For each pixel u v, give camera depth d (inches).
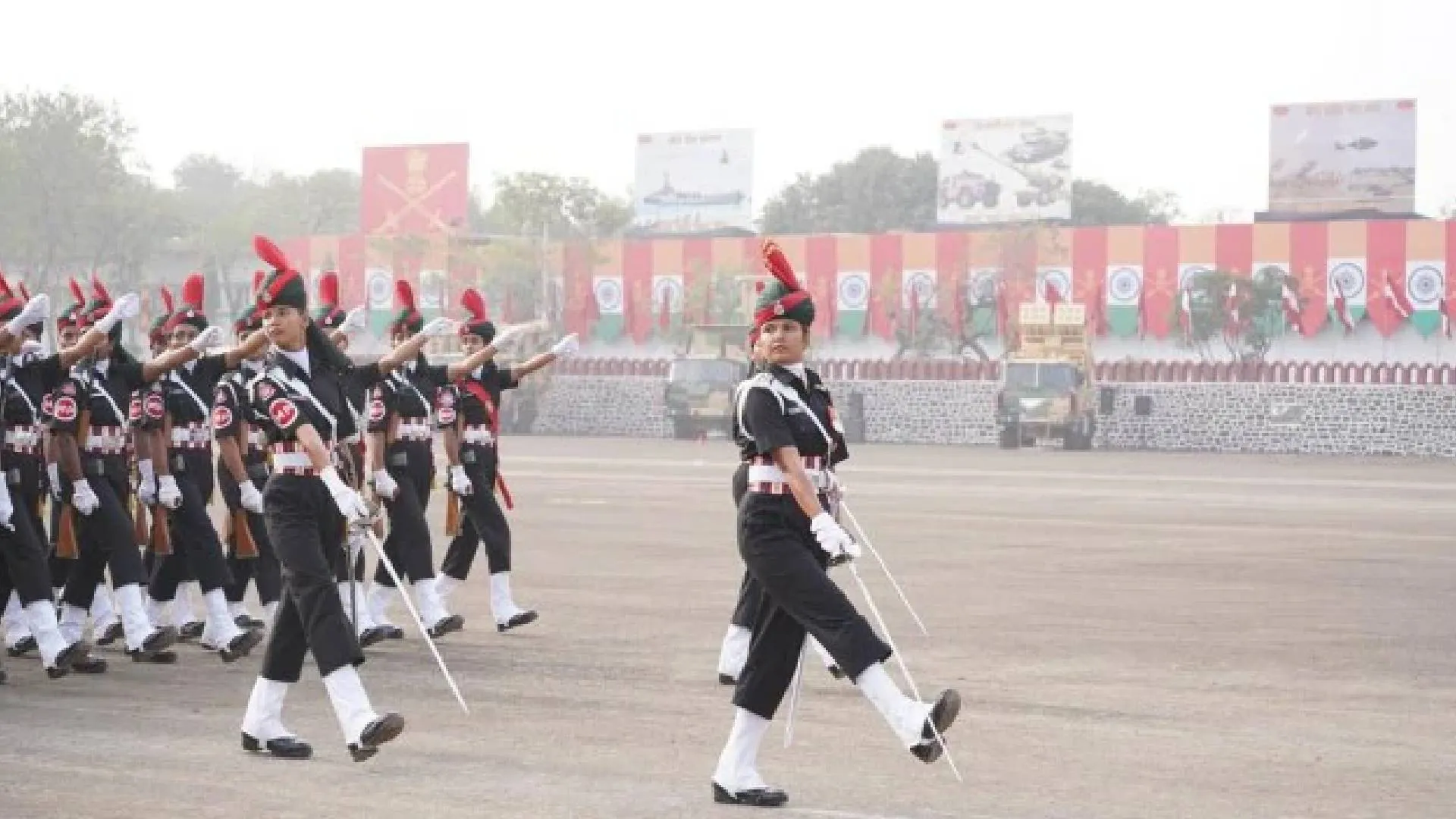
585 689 537.0
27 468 552.4
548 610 718.5
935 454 2349.9
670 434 2955.2
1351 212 3041.3
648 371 3034.0
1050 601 753.6
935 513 1245.1
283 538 422.3
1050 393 2546.8
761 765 430.9
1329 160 3090.6
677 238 3075.8
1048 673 568.1
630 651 611.8
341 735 464.1
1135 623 683.4
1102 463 2117.4
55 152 3587.6
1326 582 826.2
